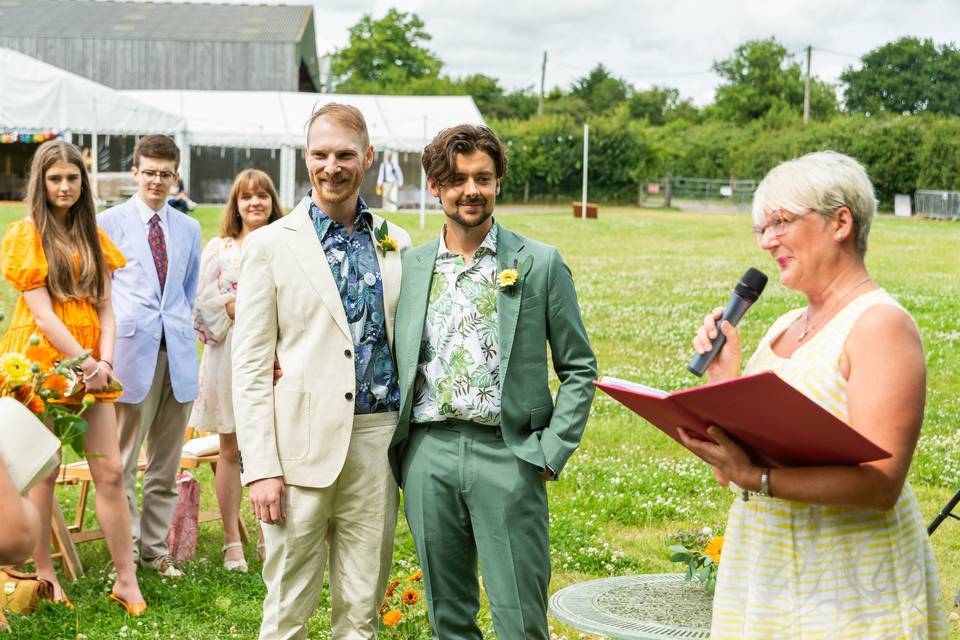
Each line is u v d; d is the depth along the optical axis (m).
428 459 3.93
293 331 4.09
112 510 5.30
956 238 32.16
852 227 2.70
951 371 11.78
